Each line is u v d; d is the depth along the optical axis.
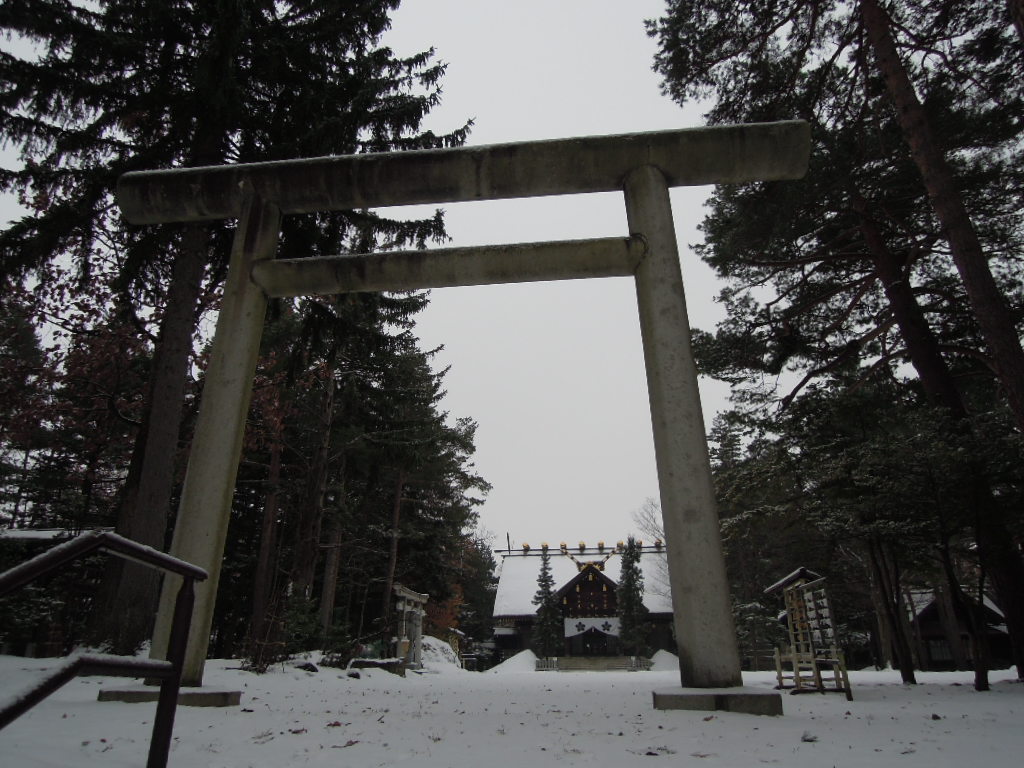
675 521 5.83
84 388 15.12
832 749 3.63
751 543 26.83
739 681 5.39
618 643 42.41
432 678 13.42
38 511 21.81
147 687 5.55
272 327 16.45
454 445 28.20
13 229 9.87
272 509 19.75
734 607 28.67
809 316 14.88
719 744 3.77
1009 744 3.88
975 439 8.89
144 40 11.13
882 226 13.45
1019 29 7.63
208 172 7.27
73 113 10.53
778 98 12.32
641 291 6.72
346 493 24.02
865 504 9.64
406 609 19.47
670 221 6.83
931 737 4.14
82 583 15.73
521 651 44.19
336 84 11.59
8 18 9.76
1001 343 8.64
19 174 10.38
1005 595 10.03
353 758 3.35
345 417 20.91
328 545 19.78
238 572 23.73
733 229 13.34
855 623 29.00
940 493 9.04
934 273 13.98
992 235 12.70
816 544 21.22
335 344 13.65
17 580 1.84
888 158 11.84
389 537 26.38
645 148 6.92
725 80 12.77
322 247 11.95
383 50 13.41
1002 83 11.47
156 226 11.41
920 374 11.88
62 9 10.44
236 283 7.05
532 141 7.02
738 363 14.64
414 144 12.53
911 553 10.46
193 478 6.39
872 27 10.76
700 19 12.23
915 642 26.67
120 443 18.75
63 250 11.09
